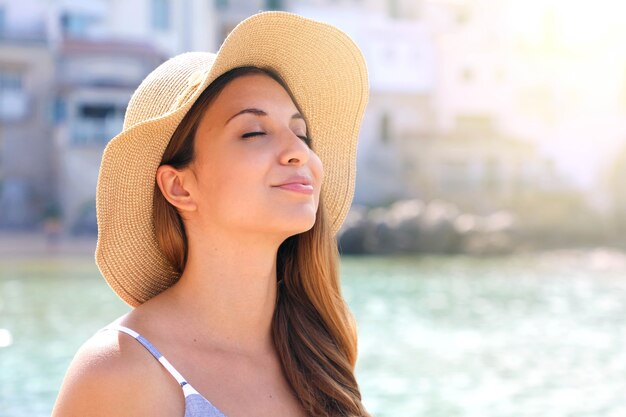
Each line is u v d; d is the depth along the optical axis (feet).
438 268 83.10
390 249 99.71
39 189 127.85
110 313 46.57
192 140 6.09
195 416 5.42
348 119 7.43
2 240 107.45
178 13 133.08
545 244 112.88
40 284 62.69
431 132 136.05
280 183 5.93
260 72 6.31
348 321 7.03
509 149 137.49
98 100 121.90
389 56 138.31
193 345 5.93
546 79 139.85
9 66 126.82
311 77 7.12
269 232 5.98
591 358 35.24
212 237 6.07
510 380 30.42
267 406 5.96
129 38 128.26
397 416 24.81
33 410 24.50
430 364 33.32
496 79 140.36
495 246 99.91
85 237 113.29
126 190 6.34
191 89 6.01
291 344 6.60
